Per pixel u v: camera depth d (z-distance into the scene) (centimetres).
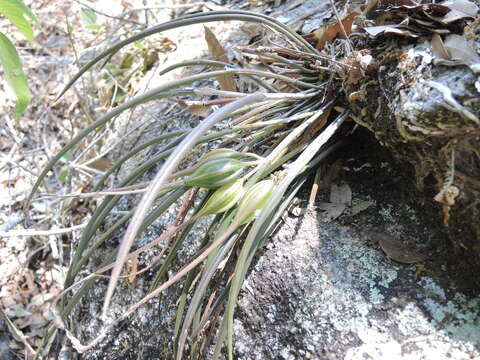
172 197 31
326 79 37
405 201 33
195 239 38
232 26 57
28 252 59
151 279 40
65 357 46
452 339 27
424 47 28
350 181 36
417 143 28
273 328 32
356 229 33
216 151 28
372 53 31
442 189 27
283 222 35
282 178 30
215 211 29
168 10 70
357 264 31
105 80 66
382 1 34
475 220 27
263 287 33
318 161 34
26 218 55
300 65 39
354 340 29
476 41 27
